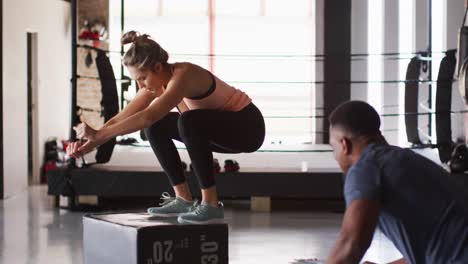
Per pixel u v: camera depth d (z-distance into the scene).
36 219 6.85
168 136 3.56
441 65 7.15
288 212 7.36
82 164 7.55
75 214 7.18
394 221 2.40
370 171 2.37
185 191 3.56
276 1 13.62
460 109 8.17
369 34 9.28
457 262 2.33
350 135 2.46
